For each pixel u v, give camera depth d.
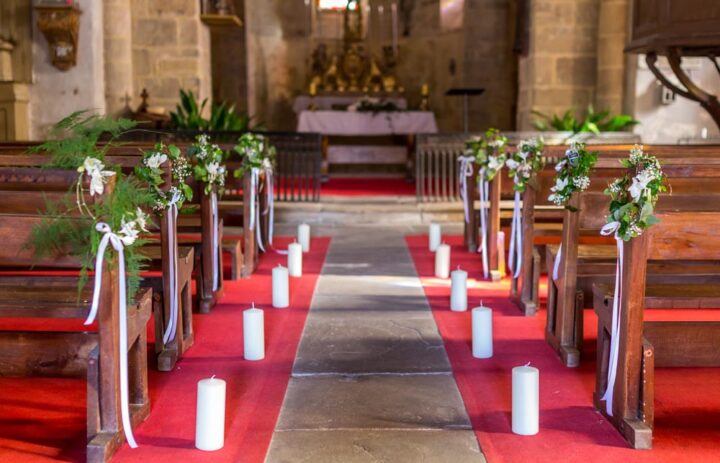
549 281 5.10
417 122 14.37
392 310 5.97
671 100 11.74
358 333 5.37
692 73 11.63
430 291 6.59
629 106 12.12
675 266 5.38
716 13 7.25
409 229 10.03
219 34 15.83
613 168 5.18
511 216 7.84
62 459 3.41
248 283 6.92
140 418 3.82
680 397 4.15
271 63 17.23
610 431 3.74
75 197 3.56
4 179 3.48
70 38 10.45
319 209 10.58
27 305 3.74
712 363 4.23
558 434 3.71
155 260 5.42
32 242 3.46
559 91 12.48
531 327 5.52
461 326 5.54
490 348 4.85
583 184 4.58
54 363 4.19
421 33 17.34
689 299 4.23
